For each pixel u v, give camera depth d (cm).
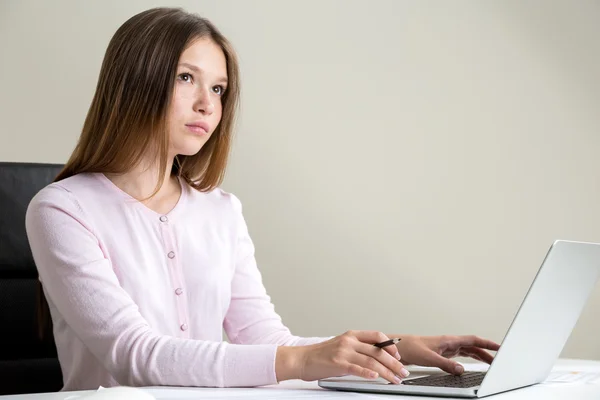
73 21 268
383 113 287
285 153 281
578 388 109
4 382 159
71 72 268
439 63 288
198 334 140
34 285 164
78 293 122
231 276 148
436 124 287
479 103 288
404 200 286
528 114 288
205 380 108
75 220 129
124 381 115
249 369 107
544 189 287
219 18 278
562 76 288
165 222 140
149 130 133
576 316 118
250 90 279
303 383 115
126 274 133
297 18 284
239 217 155
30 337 162
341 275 281
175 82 134
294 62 283
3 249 162
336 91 285
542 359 112
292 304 278
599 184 287
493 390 99
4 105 263
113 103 134
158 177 141
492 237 286
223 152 149
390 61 288
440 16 288
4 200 163
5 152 263
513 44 288
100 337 118
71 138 268
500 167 287
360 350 104
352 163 285
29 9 265
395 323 282
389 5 288
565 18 288
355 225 283
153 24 133
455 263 285
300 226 280
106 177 139
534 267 286
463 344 127
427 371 125
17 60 264
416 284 284
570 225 286
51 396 94
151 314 134
